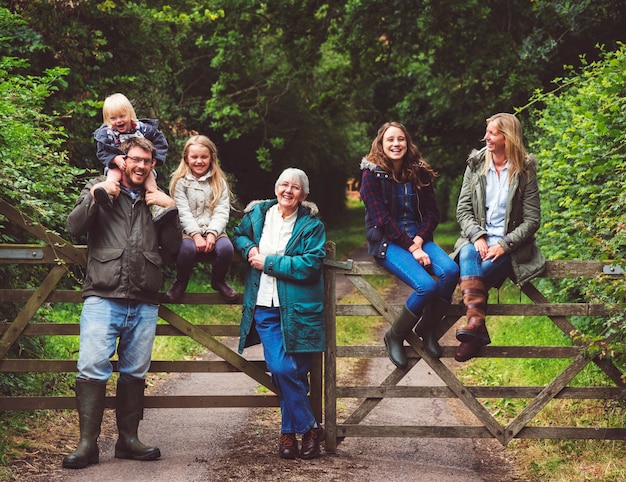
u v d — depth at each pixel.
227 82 27.16
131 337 7.09
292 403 7.19
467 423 9.04
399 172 7.37
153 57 19.61
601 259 7.00
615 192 8.09
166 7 19.61
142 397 7.23
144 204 7.07
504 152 7.30
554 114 13.11
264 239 7.32
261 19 26.42
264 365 7.64
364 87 29.66
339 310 7.53
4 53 14.20
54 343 10.62
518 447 8.06
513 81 21.52
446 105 27.17
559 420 8.77
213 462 7.12
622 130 8.33
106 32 17.70
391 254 7.25
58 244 7.37
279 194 7.27
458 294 20.25
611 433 7.45
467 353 7.25
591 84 9.53
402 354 7.41
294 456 7.29
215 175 7.41
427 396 7.52
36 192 8.20
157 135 7.53
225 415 9.08
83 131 16.19
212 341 7.54
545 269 7.30
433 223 7.36
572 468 7.13
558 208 11.52
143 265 6.94
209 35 28.30
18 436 7.60
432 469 7.20
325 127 36.69
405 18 22.67
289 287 7.13
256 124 30.70
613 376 7.45
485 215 7.31
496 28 22.83
